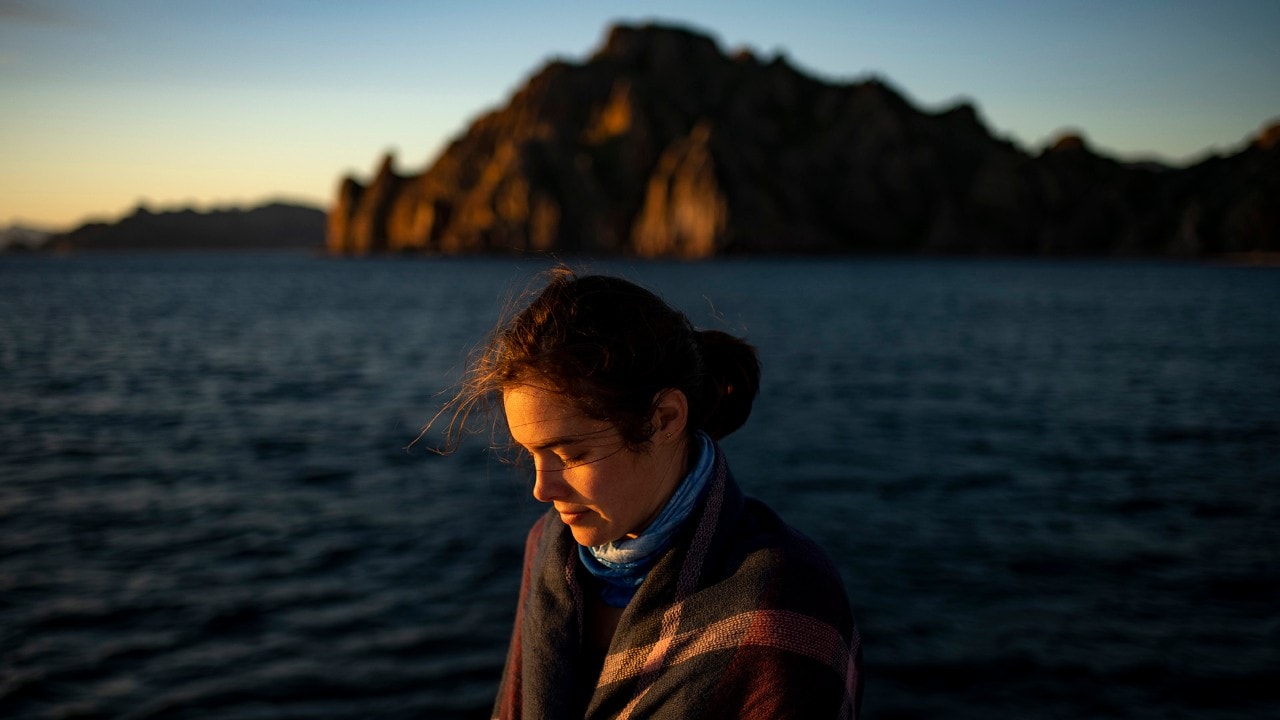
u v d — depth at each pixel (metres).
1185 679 5.38
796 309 46.28
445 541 8.07
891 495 9.99
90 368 24.09
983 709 5.04
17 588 6.91
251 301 58.72
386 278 99.69
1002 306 50.78
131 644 5.88
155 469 11.45
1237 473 11.27
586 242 166.62
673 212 159.75
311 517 8.99
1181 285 78.94
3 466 11.70
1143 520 9.00
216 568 7.39
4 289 74.19
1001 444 13.22
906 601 6.61
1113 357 26.30
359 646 5.82
